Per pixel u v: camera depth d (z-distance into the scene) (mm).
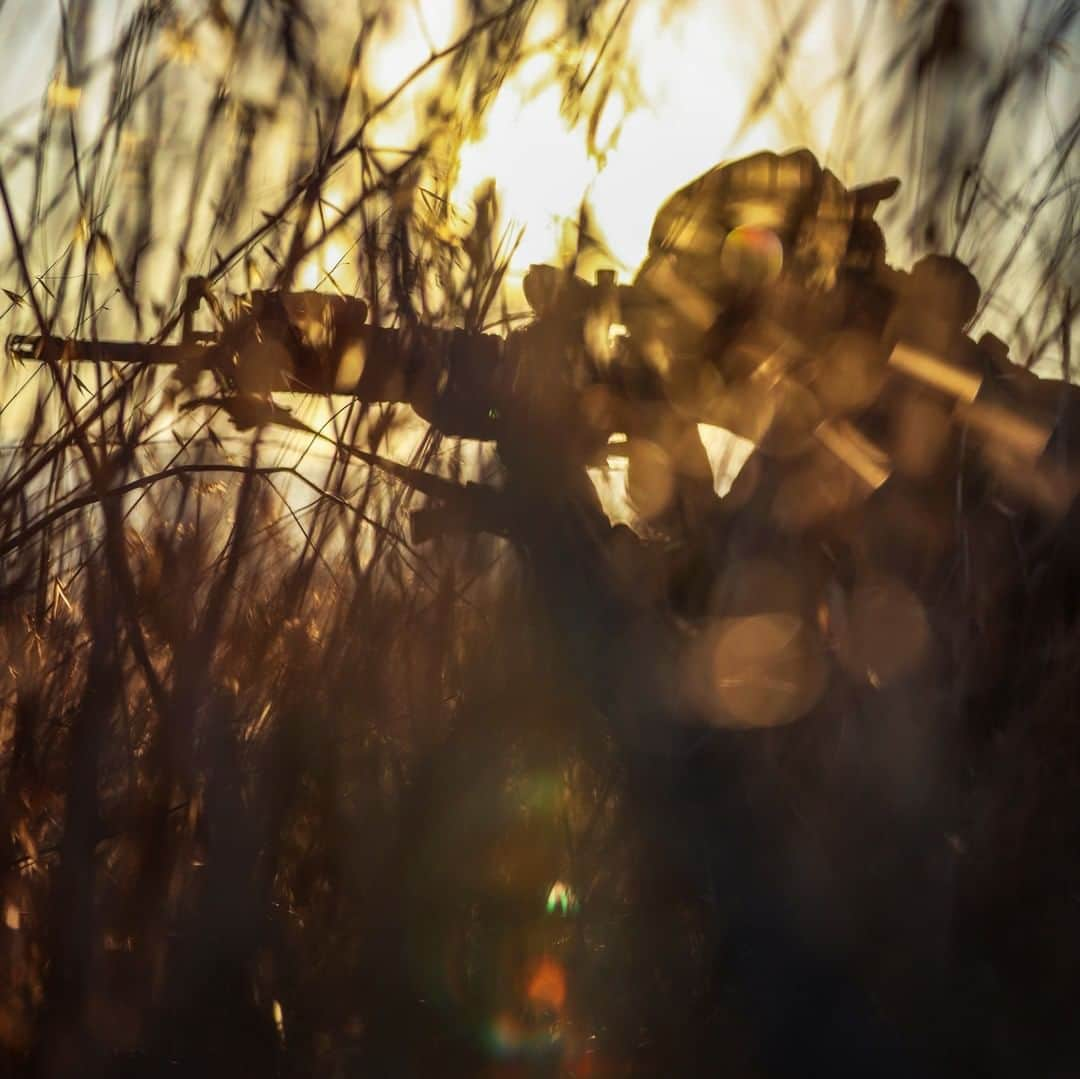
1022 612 2119
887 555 2146
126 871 2197
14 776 2178
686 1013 2242
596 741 2404
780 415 2172
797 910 2113
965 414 2113
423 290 2279
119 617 2195
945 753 2082
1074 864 2080
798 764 2146
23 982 2121
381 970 2242
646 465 2283
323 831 2268
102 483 2180
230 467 2207
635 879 2369
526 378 2264
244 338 2229
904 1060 2074
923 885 2074
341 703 2250
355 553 2289
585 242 2230
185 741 2174
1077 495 2102
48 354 2209
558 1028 2268
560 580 2307
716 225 2201
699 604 2250
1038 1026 2059
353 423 2309
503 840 2318
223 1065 2146
